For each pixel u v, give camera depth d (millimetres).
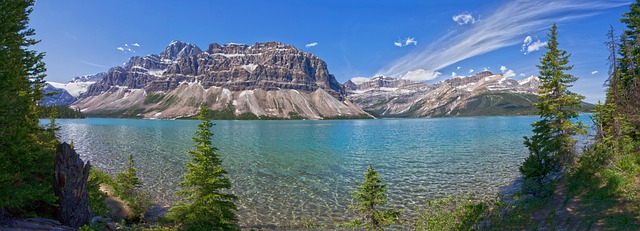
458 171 42875
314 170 45719
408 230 22719
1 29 13156
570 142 29375
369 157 57625
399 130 145375
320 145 80875
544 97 31297
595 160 23531
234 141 93375
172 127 183000
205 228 17828
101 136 107312
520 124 182750
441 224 22484
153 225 20672
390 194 32156
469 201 28078
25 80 16234
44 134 18266
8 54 13891
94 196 19578
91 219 15398
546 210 19078
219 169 18594
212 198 18359
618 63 31031
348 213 27125
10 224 11828
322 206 29031
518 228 17688
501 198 27656
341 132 137625
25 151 13672
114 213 21734
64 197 13617
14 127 13422
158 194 32500
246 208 28453
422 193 32375
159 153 63219
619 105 27953
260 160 55281
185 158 56375
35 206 13938
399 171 43688
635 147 22578
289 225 24438
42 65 17094
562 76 30078
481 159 52312
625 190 17266
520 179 37000
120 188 27359
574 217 16531
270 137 109500
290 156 60219
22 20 15719
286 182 38250
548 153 30594
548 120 30797
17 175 12852
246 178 40438
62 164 13625
